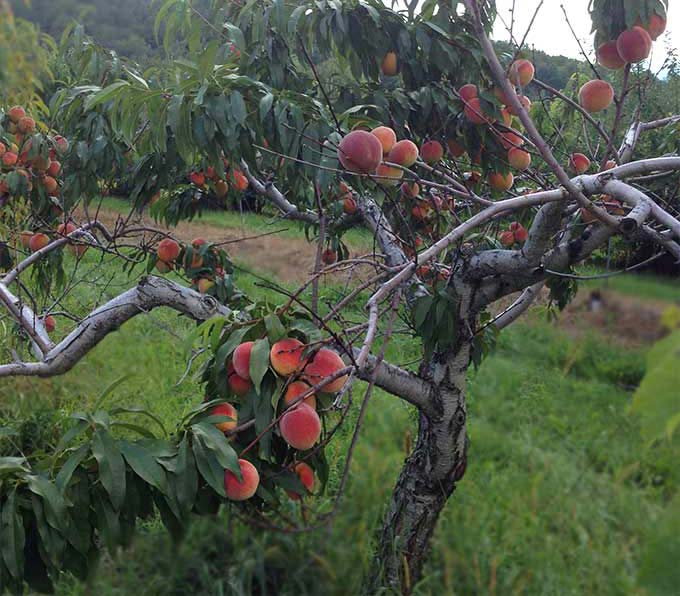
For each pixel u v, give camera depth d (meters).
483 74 2.52
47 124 3.47
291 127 2.07
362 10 2.43
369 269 3.38
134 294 2.38
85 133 2.70
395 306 1.68
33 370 2.42
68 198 2.82
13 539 1.67
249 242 4.50
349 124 2.33
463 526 3.38
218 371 1.78
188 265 2.96
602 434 4.45
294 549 3.07
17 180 2.97
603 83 2.20
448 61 2.48
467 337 2.58
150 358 5.31
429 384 2.67
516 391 5.38
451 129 2.68
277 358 1.69
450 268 2.67
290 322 1.79
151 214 3.44
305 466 2.02
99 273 4.86
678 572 0.44
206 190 3.35
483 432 4.74
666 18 2.07
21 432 4.02
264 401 1.77
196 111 2.05
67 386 4.72
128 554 3.10
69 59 2.59
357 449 4.02
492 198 3.20
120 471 1.74
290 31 2.16
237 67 2.42
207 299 2.38
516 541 3.29
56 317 4.51
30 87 1.22
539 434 4.70
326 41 2.48
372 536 3.26
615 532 3.18
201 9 2.40
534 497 3.60
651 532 0.47
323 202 3.09
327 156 1.95
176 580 2.97
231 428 1.86
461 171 3.18
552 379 5.34
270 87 2.31
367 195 2.81
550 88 2.31
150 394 4.76
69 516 1.77
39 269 3.54
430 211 3.23
